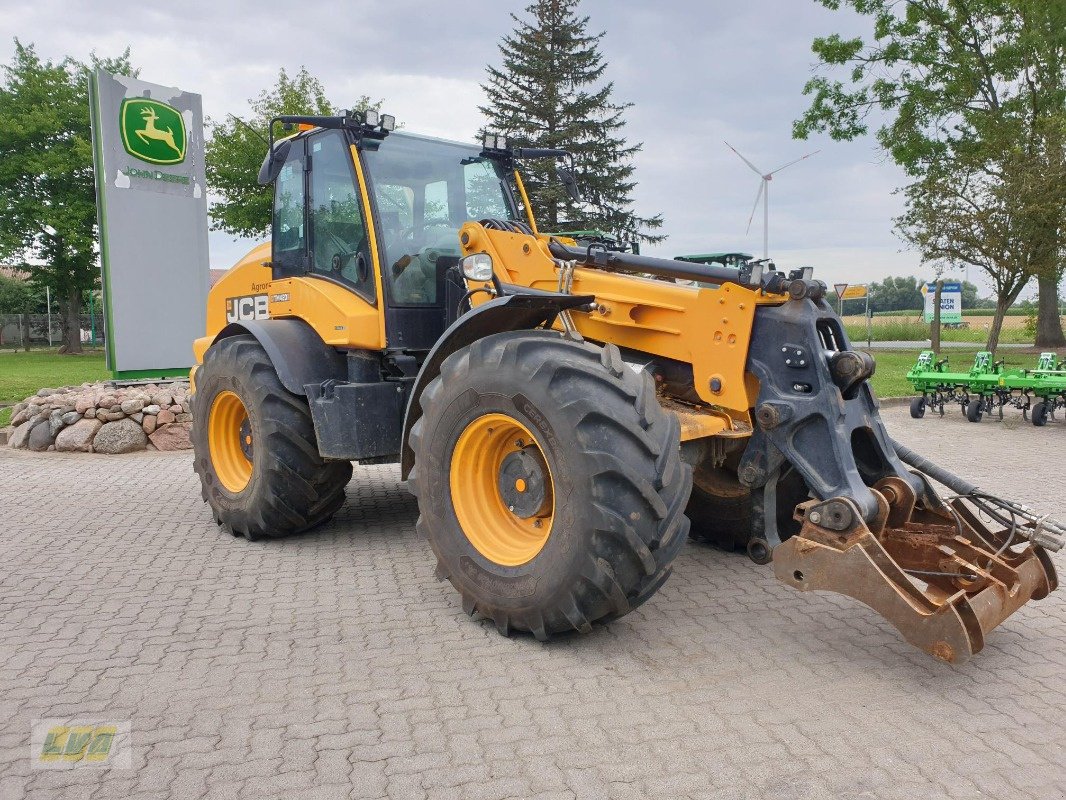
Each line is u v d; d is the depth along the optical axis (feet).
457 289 16.22
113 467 26.09
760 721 9.14
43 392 32.42
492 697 9.74
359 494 22.16
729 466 15.05
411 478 12.58
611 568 10.26
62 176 106.22
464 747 8.59
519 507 11.69
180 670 10.57
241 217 80.53
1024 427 35.55
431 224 16.70
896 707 9.49
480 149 17.71
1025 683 10.15
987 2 74.49
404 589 13.91
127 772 8.16
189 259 35.99
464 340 12.76
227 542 17.08
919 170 79.61
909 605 9.66
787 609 12.74
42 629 12.03
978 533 11.96
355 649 11.24
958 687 10.03
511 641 11.48
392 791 7.79
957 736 8.82
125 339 34.30
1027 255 63.67
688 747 8.56
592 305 13.38
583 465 10.21
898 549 11.46
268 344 16.08
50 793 7.82
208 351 17.85
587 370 10.59
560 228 93.76
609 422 10.27
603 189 102.01
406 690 9.95
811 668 10.57
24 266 111.75
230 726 9.08
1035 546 11.39
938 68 78.43
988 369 38.75
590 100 105.40
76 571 14.96
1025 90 77.30
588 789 7.80
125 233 34.17
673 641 11.44
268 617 12.53
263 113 82.58
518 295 11.41
